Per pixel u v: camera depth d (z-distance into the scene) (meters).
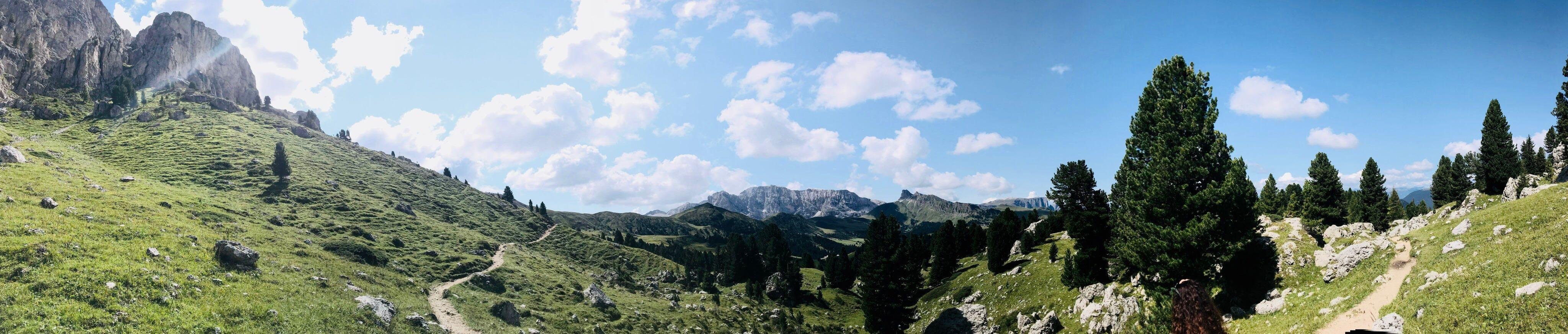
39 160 120.00
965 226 162.75
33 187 89.06
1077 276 77.94
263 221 108.38
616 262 168.75
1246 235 54.25
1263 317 49.78
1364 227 58.53
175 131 196.12
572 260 164.25
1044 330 71.31
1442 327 33.56
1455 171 119.81
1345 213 109.06
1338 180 107.31
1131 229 62.09
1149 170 60.97
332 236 113.75
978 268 121.38
